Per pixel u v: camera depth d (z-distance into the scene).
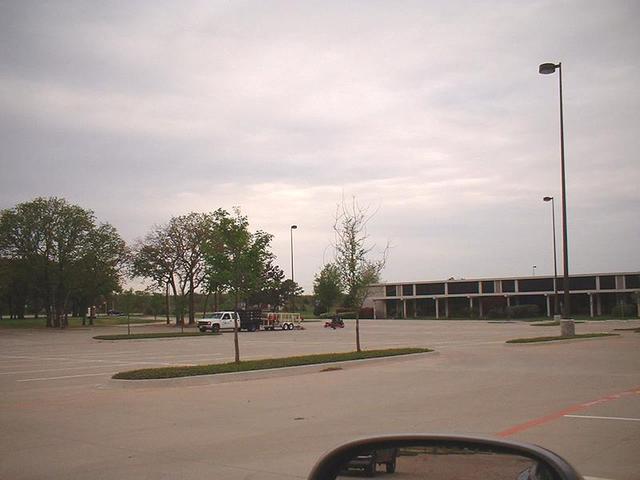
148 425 11.79
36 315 98.44
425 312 88.69
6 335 54.69
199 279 67.50
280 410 13.15
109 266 69.38
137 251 67.38
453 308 87.31
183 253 66.81
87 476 8.30
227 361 26.08
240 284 22.06
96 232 68.56
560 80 32.34
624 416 11.77
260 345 37.34
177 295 69.12
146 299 71.50
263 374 19.27
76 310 106.88
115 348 36.50
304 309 123.31
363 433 10.56
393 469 3.45
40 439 10.66
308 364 20.84
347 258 25.92
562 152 32.69
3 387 18.36
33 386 18.58
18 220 65.56
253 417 12.39
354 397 14.73
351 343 37.47
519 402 13.53
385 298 89.12
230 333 53.53
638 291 69.75
